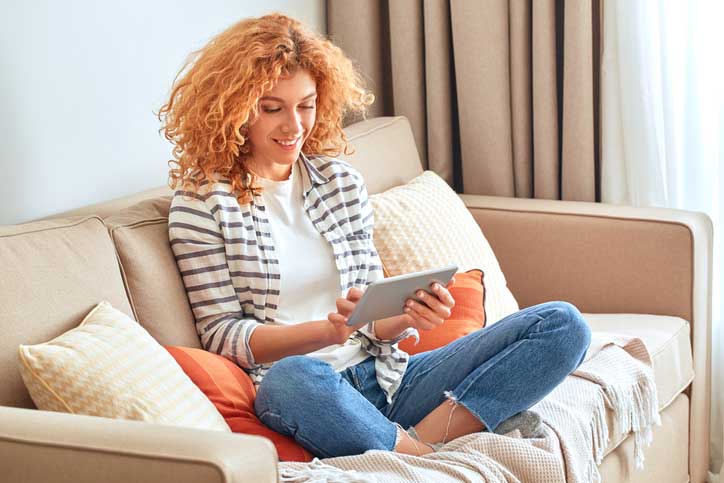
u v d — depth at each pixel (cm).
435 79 310
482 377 191
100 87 235
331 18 319
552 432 193
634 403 223
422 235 250
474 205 287
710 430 288
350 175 218
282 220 206
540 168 303
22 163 216
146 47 248
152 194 224
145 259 193
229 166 201
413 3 309
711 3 277
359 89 222
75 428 136
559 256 275
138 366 168
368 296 177
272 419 180
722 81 278
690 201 288
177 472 126
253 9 286
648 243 263
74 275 178
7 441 135
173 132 216
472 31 300
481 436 185
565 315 192
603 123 294
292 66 200
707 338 273
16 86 214
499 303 255
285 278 201
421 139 319
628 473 226
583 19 288
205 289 197
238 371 190
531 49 301
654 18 283
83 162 232
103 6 234
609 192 297
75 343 165
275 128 201
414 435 191
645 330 249
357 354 206
